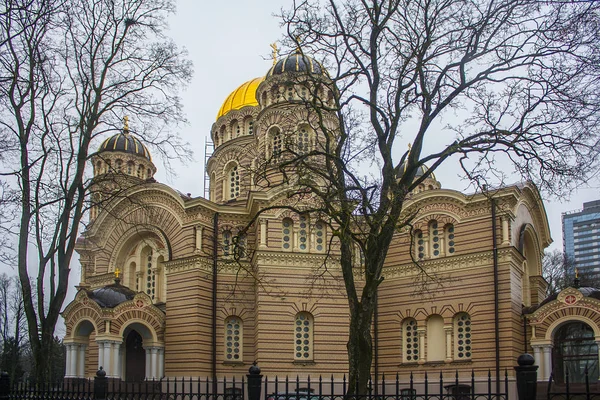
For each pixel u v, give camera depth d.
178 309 45.69
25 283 28.39
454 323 43.19
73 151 30.86
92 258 55.75
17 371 71.38
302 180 25.09
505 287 41.59
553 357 42.44
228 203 54.66
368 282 23.89
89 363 48.41
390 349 44.91
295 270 44.94
